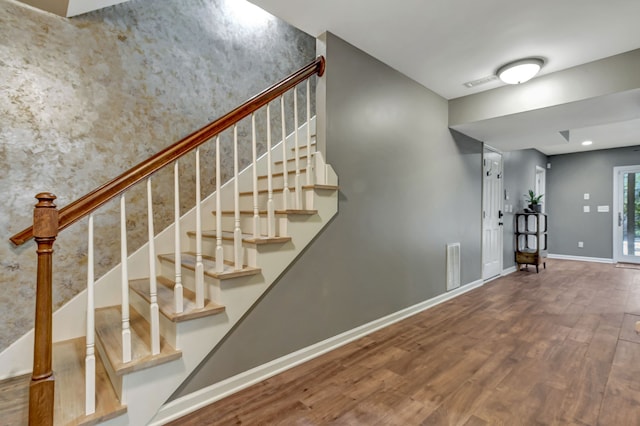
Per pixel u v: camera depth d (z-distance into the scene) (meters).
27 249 1.92
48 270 1.19
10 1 1.86
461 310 3.32
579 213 6.98
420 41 2.46
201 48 2.74
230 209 2.89
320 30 2.32
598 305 3.49
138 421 1.47
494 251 4.94
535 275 5.20
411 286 3.17
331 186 2.30
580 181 6.96
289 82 2.12
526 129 3.80
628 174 6.39
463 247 4.04
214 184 2.80
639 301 3.65
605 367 2.06
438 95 3.52
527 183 6.36
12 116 1.87
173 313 1.61
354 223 2.56
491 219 4.84
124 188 1.41
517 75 2.81
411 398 1.75
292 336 2.14
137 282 2.27
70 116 2.07
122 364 1.42
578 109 3.05
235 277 1.82
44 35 1.97
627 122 4.51
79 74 2.10
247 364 1.91
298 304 2.18
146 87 2.40
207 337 1.71
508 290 4.18
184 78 2.62
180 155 1.60
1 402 1.59
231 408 1.68
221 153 2.86
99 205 1.33
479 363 2.14
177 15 2.59
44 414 1.17
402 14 2.11
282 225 2.11
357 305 2.60
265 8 2.05
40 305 1.18
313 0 1.97
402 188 3.04
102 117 2.20
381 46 2.53
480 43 2.48
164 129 2.50
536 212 5.69
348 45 2.48
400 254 3.03
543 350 2.33
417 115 3.21
